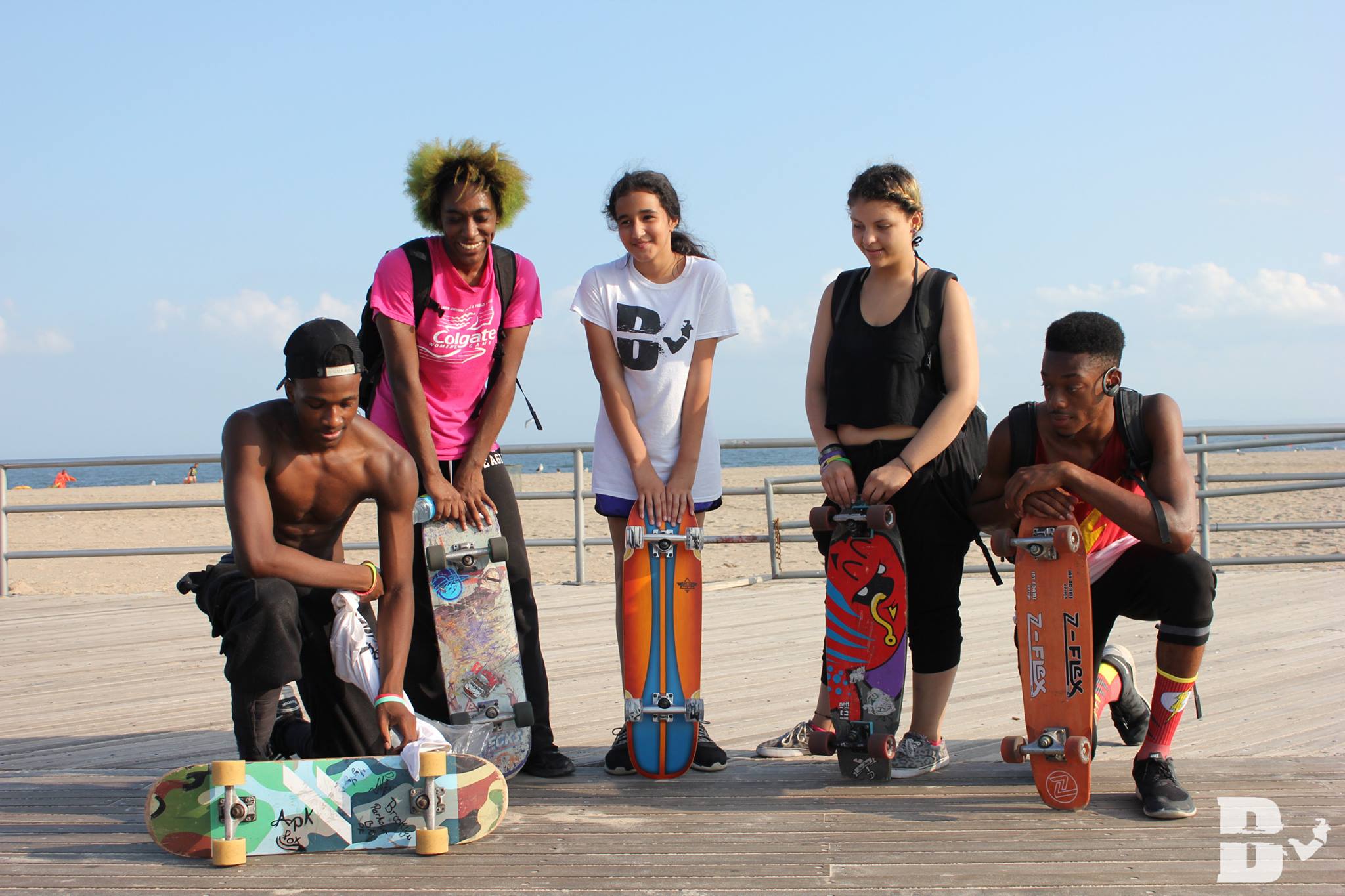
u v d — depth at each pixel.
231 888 2.26
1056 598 2.68
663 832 2.59
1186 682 2.69
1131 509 2.60
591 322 3.25
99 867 2.39
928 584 3.01
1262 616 5.45
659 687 3.07
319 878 2.31
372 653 2.75
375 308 3.08
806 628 5.64
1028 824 2.59
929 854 2.40
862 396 3.00
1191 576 2.66
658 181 3.20
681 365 3.28
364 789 2.50
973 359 2.97
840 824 2.62
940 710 3.06
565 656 5.04
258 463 2.67
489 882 2.27
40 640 5.71
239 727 2.72
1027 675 2.73
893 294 3.03
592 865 2.37
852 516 2.92
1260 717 3.59
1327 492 16.31
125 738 3.67
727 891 2.21
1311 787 2.79
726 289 3.31
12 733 3.77
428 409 3.17
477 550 3.08
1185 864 2.30
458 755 2.54
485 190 3.06
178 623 6.19
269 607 2.60
